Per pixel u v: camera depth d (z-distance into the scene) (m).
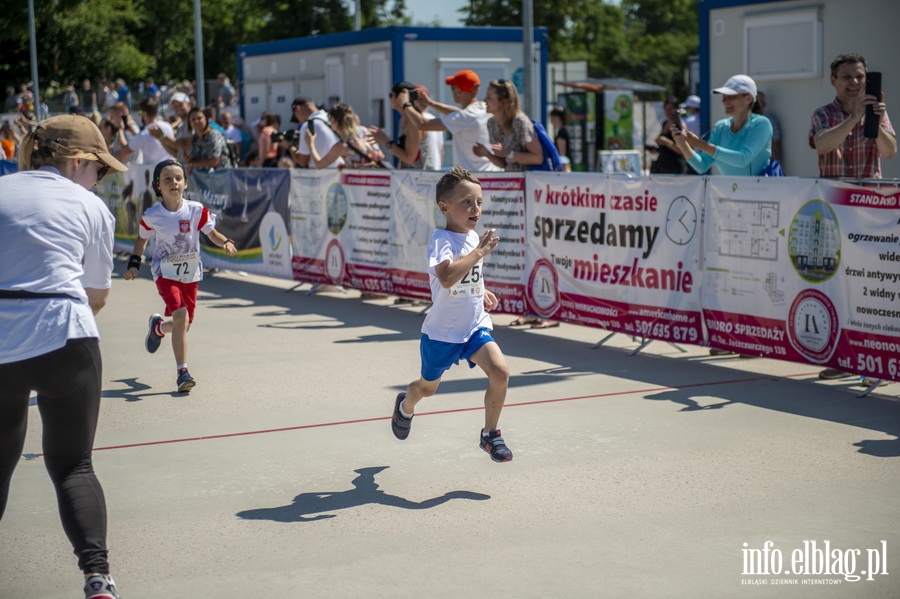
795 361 6.73
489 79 16.47
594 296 8.11
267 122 16.27
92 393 3.54
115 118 14.93
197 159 13.11
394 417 5.26
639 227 7.66
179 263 6.95
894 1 10.98
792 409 6.11
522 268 8.76
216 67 64.06
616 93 21.42
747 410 6.11
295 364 7.68
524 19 13.09
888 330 6.12
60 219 3.52
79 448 3.56
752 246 6.91
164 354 8.19
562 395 6.58
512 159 8.74
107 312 10.32
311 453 5.46
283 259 11.72
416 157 10.20
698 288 7.30
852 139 7.04
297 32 44.09
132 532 4.36
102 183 15.76
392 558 4.02
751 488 4.75
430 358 4.97
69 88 38.38
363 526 4.38
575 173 8.12
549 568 3.89
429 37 15.95
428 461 5.28
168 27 62.28
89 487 3.54
